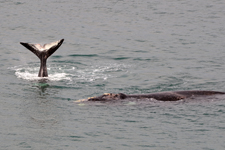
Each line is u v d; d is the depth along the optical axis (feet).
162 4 615.98
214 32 384.06
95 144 124.77
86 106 165.37
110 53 291.58
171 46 318.04
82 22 450.30
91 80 212.64
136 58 273.33
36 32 386.11
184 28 409.90
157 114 155.22
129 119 148.97
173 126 141.28
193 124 143.13
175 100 174.70
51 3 620.49
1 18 468.34
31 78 214.90
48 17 484.74
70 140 128.06
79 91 190.70
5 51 294.25
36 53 220.64
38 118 149.18
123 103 169.68
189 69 238.27
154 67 244.83
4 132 134.21
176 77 218.79
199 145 124.06
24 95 180.96
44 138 129.49
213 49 303.68
